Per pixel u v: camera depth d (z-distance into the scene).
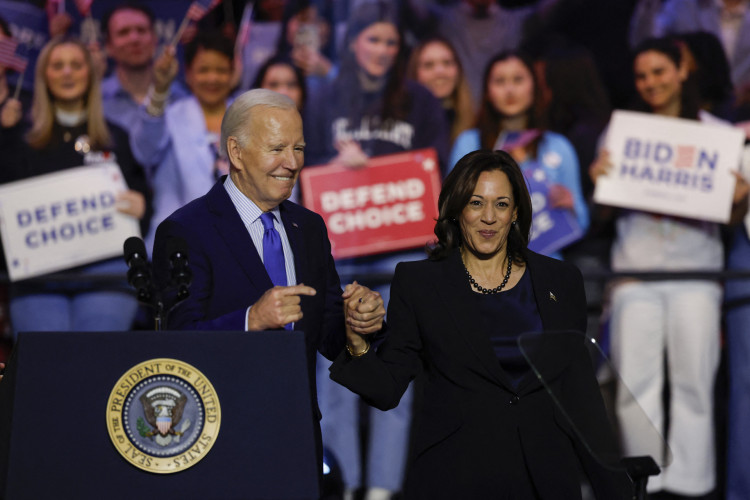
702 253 17.12
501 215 9.58
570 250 17.22
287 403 7.31
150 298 8.30
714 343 16.91
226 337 7.34
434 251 9.97
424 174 17.12
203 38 17.00
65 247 16.75
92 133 16.88
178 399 7.14
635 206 17.12
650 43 17.22
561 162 17.17
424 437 9.38
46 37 16.80
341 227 17.05
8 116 16.72
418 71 17.20
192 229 9.27
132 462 6.96
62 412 6.96
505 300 9.71
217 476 7.08
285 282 9.50
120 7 16.86
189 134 17.02
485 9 17.16
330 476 16.44
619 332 17.00
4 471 6.92
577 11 17.25
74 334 7.13
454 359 9.39
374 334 9.97
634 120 17.22
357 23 17.09
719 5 17.23
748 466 16.75
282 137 9.22
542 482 8.95
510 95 17.19
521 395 9.23
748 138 17.22
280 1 17.06
